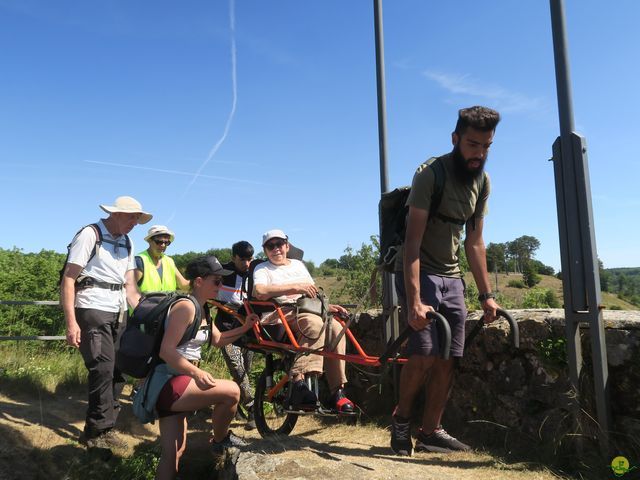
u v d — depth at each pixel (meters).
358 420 5.19
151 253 5.62
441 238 3.66
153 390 3.57
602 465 3.27
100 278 4.73
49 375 6.63
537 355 3.87
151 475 4.38
